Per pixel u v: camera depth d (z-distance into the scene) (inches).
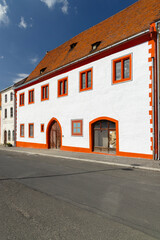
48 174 308.5
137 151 460.8
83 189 224.7
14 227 136.4
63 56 786.8
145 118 448.1
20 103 989.8
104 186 235.8
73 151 645.9
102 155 528.7
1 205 178.2
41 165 399.5
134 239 120.8
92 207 171.5
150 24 443.8
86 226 137.3
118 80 510.0
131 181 257.9
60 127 708.0
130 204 177.6
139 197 195.6
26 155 613.0
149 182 251.8
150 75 441.7
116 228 134.3
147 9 534.3
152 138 432.5
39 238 122.0
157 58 434.6
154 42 437.7
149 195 201.5
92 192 213.3
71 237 123.0
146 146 443.8
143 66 456.1
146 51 451.2
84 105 608.7
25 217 152.4
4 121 1250.0
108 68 536.4
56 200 189.9
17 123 1005.2
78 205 176.4
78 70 635.5
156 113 432.5
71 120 659.4
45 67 864.9
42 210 166.1
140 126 457.1
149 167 339.0
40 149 788.6
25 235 125.7
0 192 217.3
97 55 566.9
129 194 205.0
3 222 144.3
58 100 722.2
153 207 170.6
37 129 845.2
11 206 175.5
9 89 1184.8
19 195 206.2
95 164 405.4
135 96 469.4
